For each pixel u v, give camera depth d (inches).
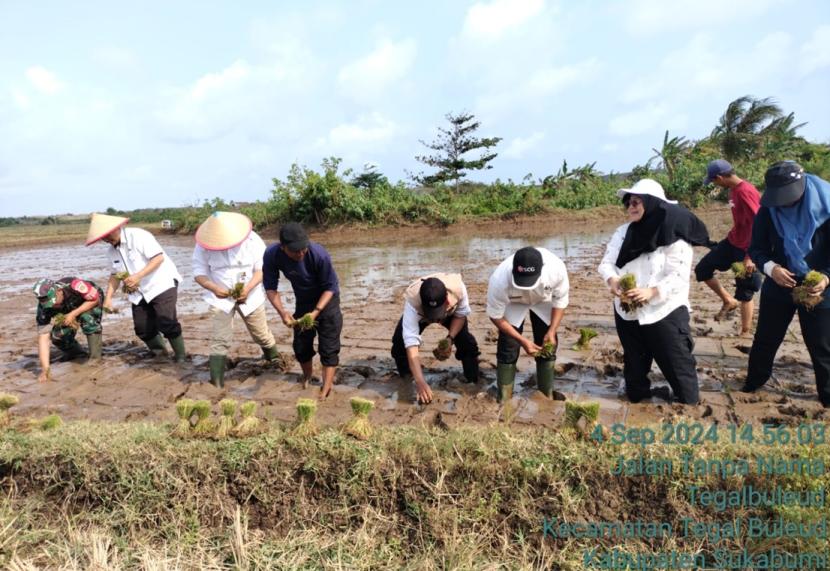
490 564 119.3
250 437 146.1
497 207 959.6
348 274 483.8
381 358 233.0
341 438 140.8
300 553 127.5
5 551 133.0
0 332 321.4
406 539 129.3
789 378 185.0
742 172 1083.3
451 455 132.4
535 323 178.1
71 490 145.7
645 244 159.0
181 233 1120.2
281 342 266.2
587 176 1160.8
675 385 165.9
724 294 246.1
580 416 134.9
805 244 150.9
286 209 949.2
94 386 214.5
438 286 158.4
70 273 605.9
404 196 951.6
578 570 117.9
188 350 257.6
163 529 137.1
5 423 166.2
